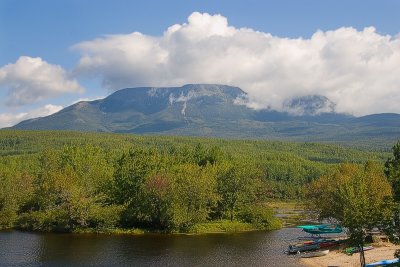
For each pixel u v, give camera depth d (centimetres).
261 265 7638
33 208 12938
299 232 11756
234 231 11875
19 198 12838
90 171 14138
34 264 7575
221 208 12788
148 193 11394
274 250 9006
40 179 13750
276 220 13200
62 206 11262
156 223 11694
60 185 11331
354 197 8088
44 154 16325
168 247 9231
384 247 8725
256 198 13062
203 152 16862
